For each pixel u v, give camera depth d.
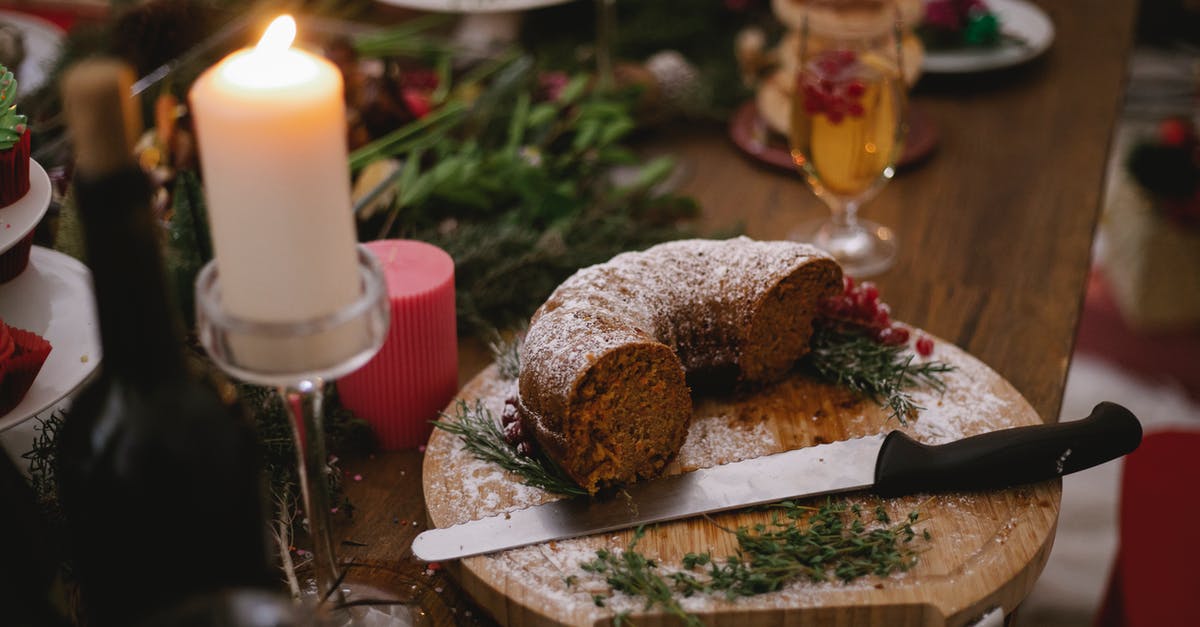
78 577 0.75
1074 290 1.04
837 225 1.09
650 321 0.87
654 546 0.81
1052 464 0.82
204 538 0.68
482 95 1.15
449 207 1.09
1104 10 1.52
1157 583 1.10
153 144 1.02
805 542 0.80
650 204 1.11
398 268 0.88
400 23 1.42
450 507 0.83
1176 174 2.00
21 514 0.75
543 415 0.83
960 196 1.15
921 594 0.78
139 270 0.64
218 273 0.69
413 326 0.86
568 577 0.78
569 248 1.02
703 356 0.90
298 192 0.66
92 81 0.60
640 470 0.84
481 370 0.96
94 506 0.67
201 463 0.67
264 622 0.62
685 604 0.77
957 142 1.23
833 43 1.00
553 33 1.38
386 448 0.90
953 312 1.01
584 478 0.83
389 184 1.01
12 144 0.84
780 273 0.88
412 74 1.25
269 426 0.84
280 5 1.26
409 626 0.78
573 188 1.10
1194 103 2.35
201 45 1.17
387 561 0.82
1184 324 2.06
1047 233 1.10
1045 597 1.63
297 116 0.65
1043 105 1.29
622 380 0.82
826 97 0.99
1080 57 1.39
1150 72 2.45
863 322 0.93
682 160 1.21
